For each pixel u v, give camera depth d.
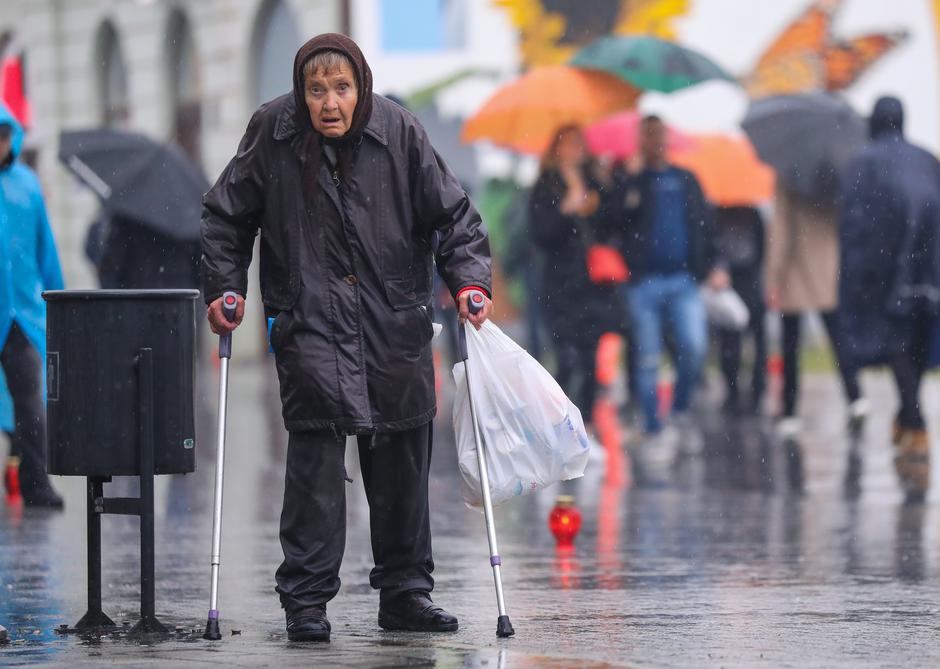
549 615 19.36
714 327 48.88
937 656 16.91
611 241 40.50
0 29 91.69
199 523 27.69
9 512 28.48
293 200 17.48
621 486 33.16
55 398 18.08
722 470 35.75
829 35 72.94
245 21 81.56
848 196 38.97
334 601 20.38
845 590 21.30
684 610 19.72
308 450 17.73
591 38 68.38
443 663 16.17
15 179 28.38
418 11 70.62
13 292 28.38
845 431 43.81
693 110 73.50
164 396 18.06
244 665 16.03
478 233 17.83
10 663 16.34
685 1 71.06
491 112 45.97
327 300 17.48
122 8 87.38
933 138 72.94
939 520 28.19
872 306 38.84
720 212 50.00
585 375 38.72
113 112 88.69
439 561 23.86
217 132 83.75
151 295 17.92
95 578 18.48
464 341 18.11
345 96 17.20
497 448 18.30
